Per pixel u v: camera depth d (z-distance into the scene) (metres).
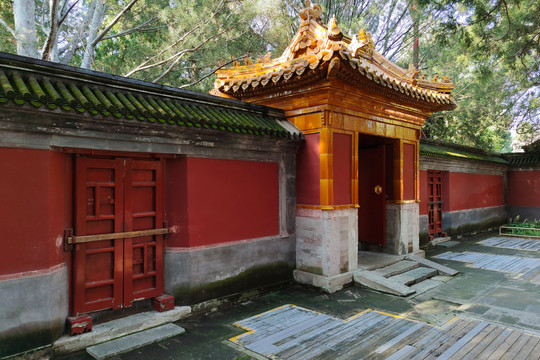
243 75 7.58
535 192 15.76
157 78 11.77
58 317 4.32
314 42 6.91
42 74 4.27
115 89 4.92
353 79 6.40
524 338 4.68
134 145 5.05
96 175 4.88
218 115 5.91
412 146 9.16
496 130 20.16
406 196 8.95
